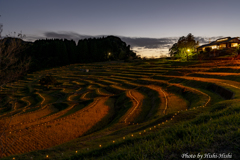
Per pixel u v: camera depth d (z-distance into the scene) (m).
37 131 25.44
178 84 43.81
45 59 146.75
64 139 23.75
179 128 9.55
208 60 72.00
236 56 63.12
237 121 8.02
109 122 30.34
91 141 14.75
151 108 31.80
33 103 54.72
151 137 9.84
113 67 114.19
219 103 17.75
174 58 110.25
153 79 59.78
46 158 11.24
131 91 48.91
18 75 9.16
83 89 66.56
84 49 166.00
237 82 31.91
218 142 6.56
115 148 9.90
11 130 26.47
